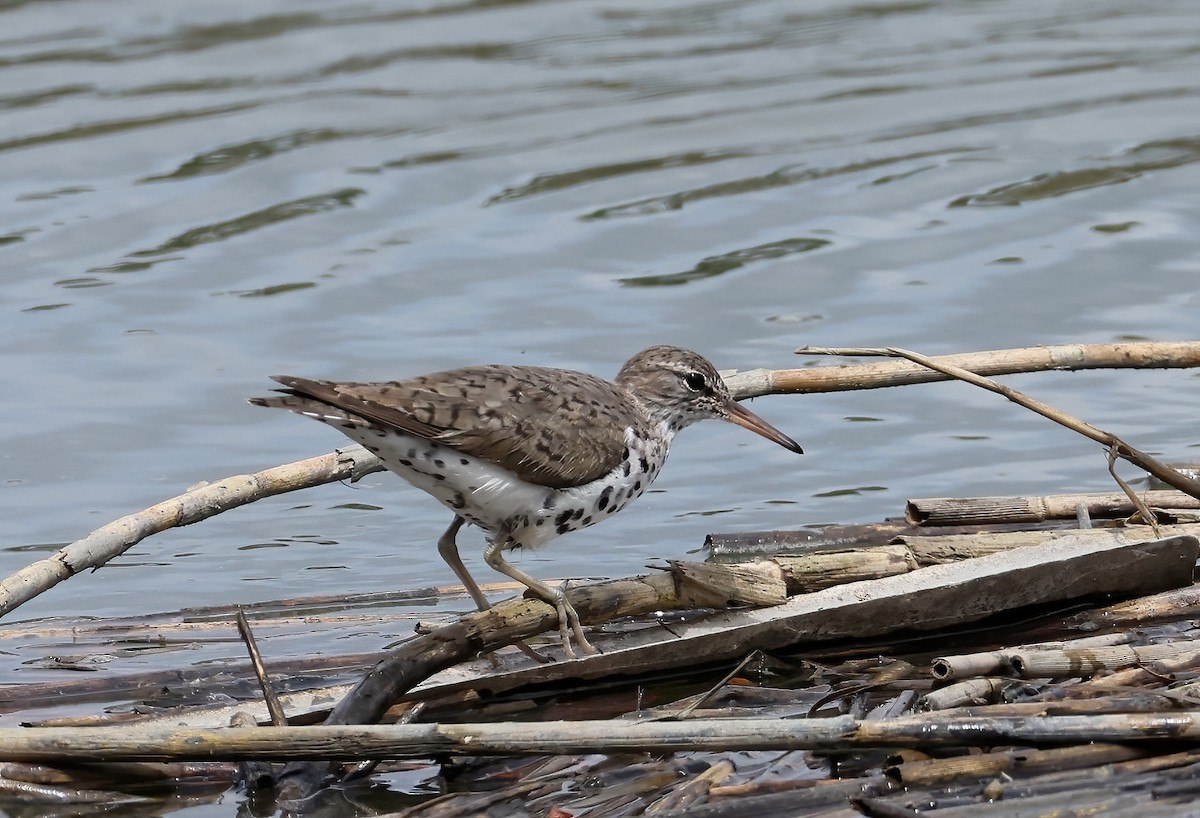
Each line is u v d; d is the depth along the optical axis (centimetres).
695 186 2014
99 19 2444
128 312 1758
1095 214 1928
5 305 1759
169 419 1579
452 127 2161
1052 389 1630
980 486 1432
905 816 802
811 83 2284
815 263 1842
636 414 1135
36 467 1487
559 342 1681
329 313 1753
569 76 2317
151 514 1112
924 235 1894
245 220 1941
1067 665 966
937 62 2353
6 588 1034
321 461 1198
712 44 2444
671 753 932
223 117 2169
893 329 1688
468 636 991
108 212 1947
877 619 1097
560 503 1073
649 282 1814
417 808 867
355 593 1279
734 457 1539
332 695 1023
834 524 1348
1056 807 813
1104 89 2231
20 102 2189
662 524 1403
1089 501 1253
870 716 940
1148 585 1153
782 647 1093
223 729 849
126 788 930
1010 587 1110
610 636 1080
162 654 1150
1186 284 1756
